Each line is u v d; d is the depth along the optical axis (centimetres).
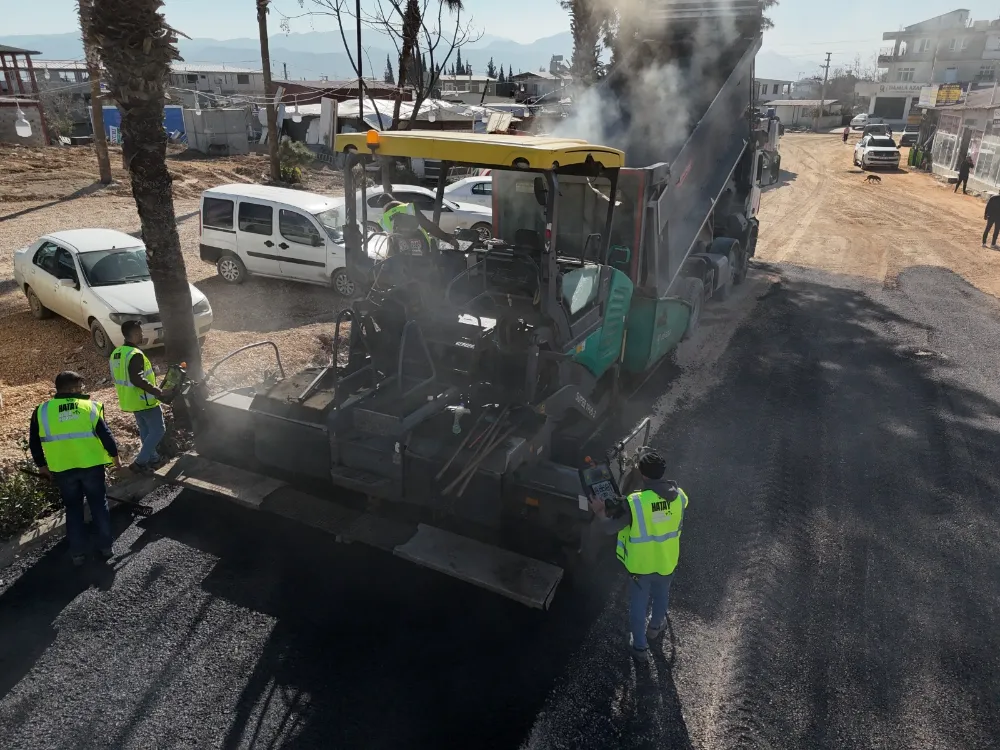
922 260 1650
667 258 901
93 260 946
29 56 3111
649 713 423
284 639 474
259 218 1205
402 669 452
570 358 620
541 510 527
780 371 968
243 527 597
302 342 980
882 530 607
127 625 483
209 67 5956
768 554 570
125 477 659
